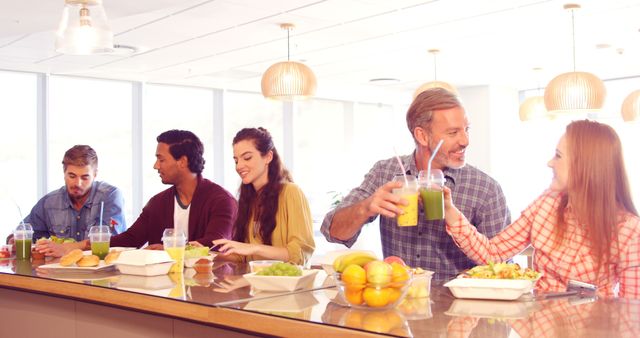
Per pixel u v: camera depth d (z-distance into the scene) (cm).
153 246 326
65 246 353
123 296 223
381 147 1291
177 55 806
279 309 184
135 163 1007
